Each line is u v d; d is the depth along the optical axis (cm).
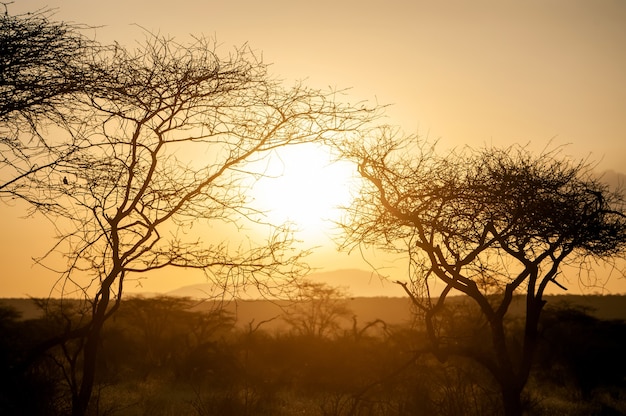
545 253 1162
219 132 1015
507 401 1160
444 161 1137
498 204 1115
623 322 3294
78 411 1012
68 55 930
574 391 2542
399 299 9369
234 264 1009
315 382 2081
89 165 958
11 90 911
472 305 2277
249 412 1772
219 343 2850
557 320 3131
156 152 1001
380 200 1143
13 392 1065
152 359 3094
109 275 1006
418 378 1479
